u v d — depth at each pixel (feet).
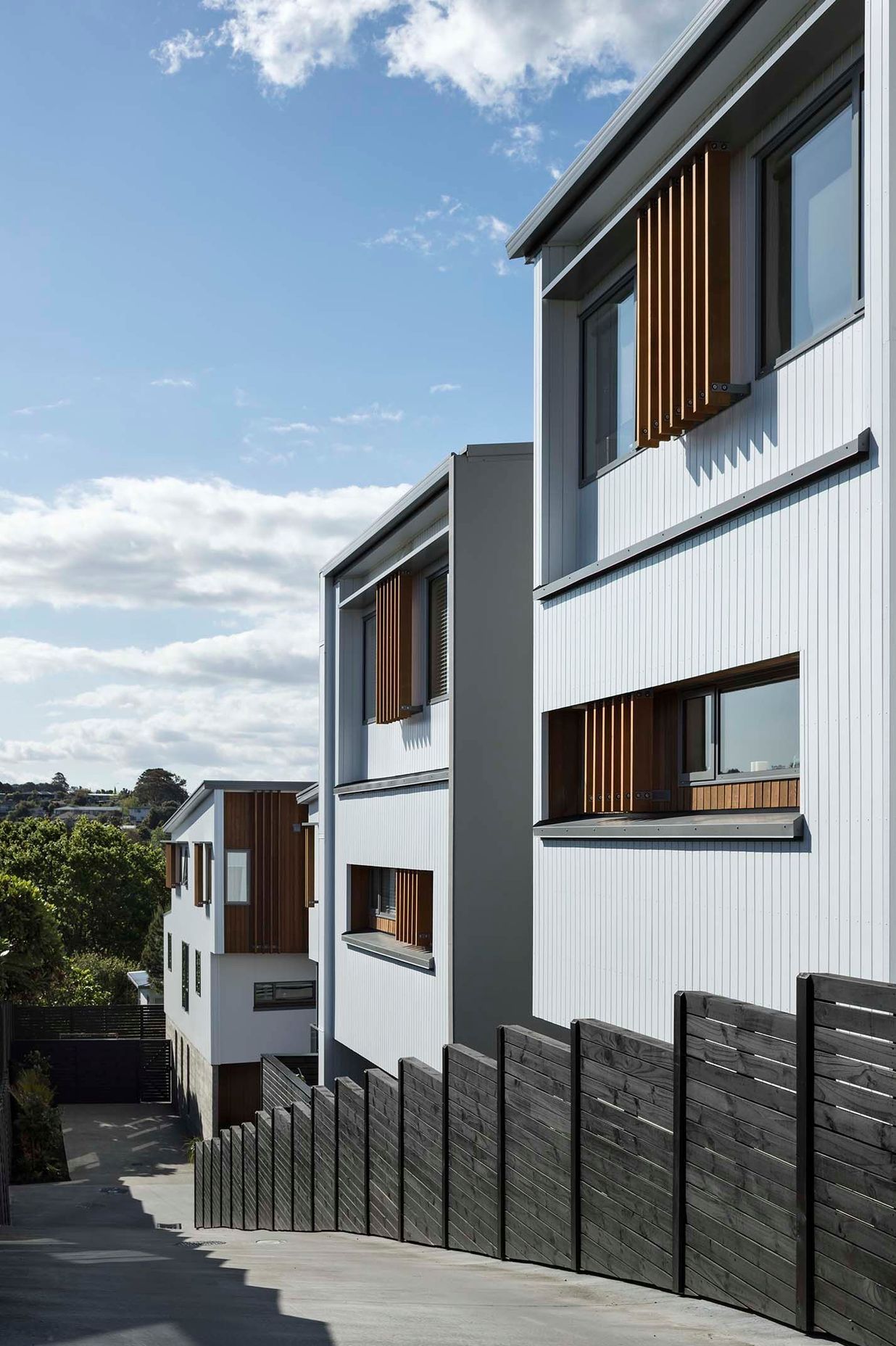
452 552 47.34
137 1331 15.69
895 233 22.36
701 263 29.55
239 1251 32.94
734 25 27.25
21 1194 85.81
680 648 30.60
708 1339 15.53
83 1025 137.08
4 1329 15.56
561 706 37.60
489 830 46.80
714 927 28.40
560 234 37.50
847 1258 15.42
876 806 22.82
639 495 34.14
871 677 23.09
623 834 32.48
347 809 64.13
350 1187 39.70
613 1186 22.15
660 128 31.09
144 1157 103.76
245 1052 99.81
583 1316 17.63
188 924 117.70
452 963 46.21
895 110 22.33
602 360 37.32
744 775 29.19
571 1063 23.72
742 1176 17.98
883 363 22.71
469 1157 29.40
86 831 212.02
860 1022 15.40
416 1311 18.28
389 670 57.21
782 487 25.88
